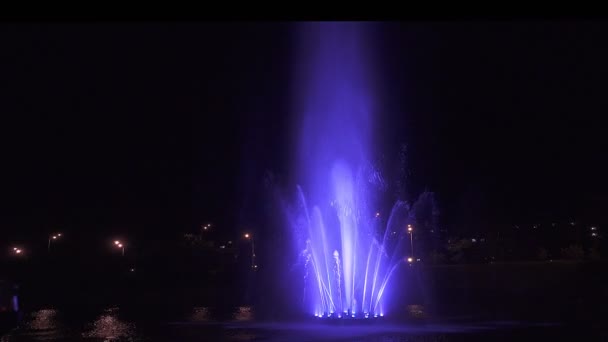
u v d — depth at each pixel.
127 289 33.38
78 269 42.62
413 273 36.50
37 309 22.80
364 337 14.34
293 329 15.96
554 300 22.12
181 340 14.47
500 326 15.80
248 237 46.75
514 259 48.28
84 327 17.22
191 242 54.03
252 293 28.45
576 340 13.12
